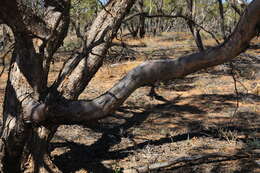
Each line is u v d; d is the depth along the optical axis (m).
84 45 3.75
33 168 4.01
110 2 3.82
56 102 2.83
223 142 5.68
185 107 8.29
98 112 2.76
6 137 3.20
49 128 3.77
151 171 4.57
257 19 2.42
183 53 17.88
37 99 3.05
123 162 4.98
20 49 3.07
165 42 25.78
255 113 7.54
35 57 3.08
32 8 3.23
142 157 5.15
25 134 3.14
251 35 2.49
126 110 8.05
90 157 5.21
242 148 5.34
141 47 20.22
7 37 3.69
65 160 5.08
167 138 6.05
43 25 3.09
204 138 5.94
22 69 3.07
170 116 7.54
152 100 9.01
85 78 3.80
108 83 11.22
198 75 12.35
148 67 2.66
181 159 4.69
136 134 6.34
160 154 5.25
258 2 2.36
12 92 3.13
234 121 6.95
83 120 2.82
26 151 3.95
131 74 2.69
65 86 3.71
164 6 25.95
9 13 2.62
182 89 10.33
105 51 3.86
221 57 2.58
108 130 6.61
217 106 8.23
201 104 8.51
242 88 10.12
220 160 4.86
